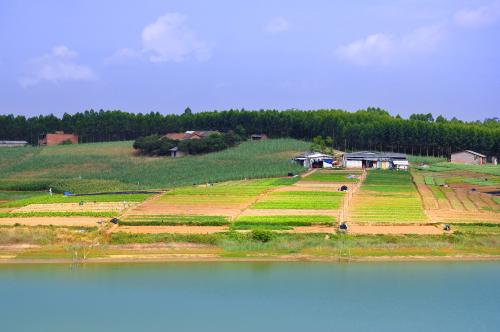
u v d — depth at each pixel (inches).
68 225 4402.1
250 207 4990.2
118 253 4003.4
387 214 4776.1
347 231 4301.2
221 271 3698.3
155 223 4473.4
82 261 3853.3
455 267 3796.8
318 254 4008.4
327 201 5221.5
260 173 7022.6
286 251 4035.4
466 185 6441.9
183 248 4074.8
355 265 3826.3
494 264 3855.8
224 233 4227.4
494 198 5620.1
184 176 7071.9
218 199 5339.6
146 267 3757.4
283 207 4970.5
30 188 6786.4
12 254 3993.6
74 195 5831.7
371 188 5925.2
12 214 4719.5
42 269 3722.9
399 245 4121.6
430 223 4534.9
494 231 4397.1
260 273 3656.5
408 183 6314.0
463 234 4281.5
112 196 5600.4
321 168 7770.7
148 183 6712.6
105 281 3508.9
